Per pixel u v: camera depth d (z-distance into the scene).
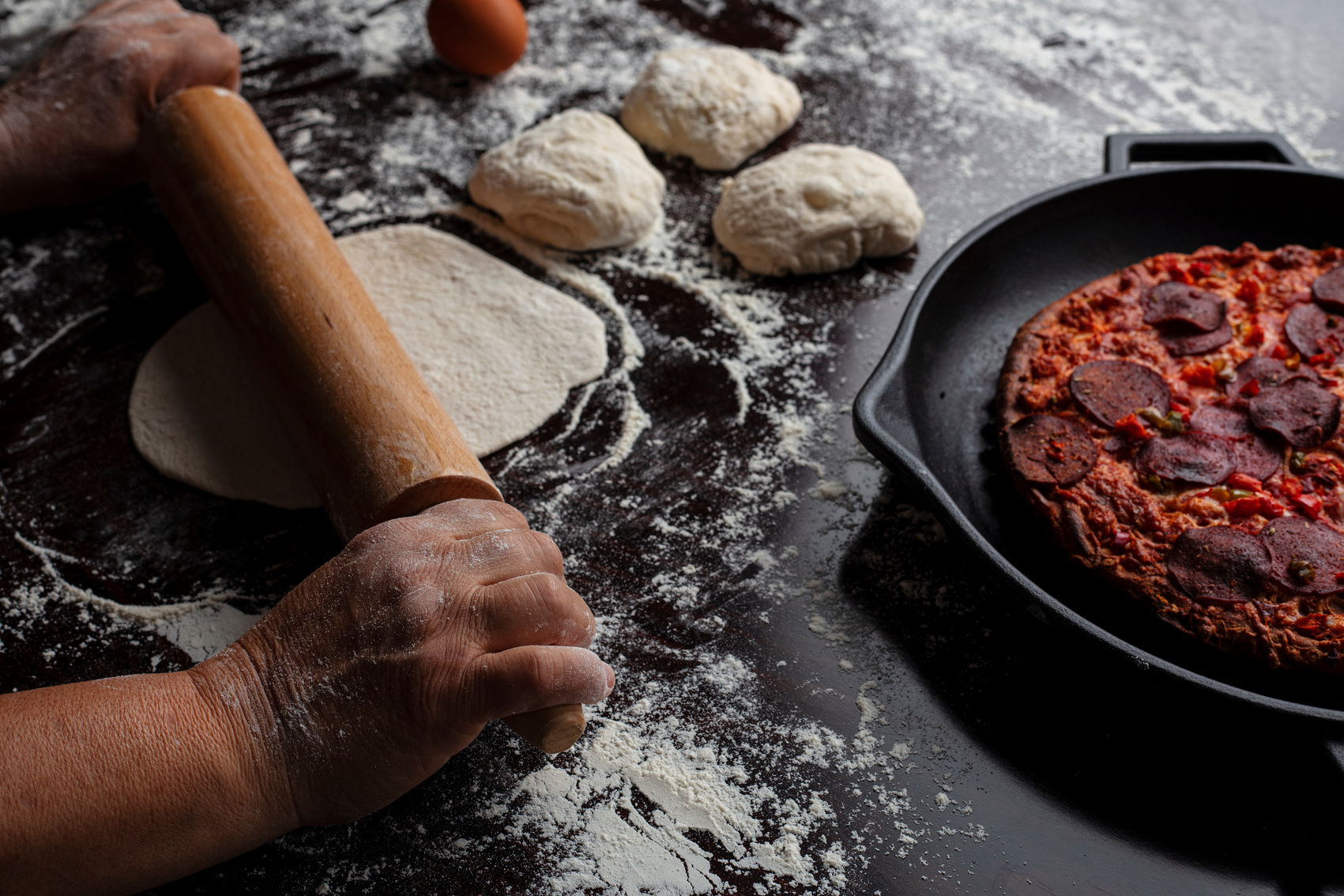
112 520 0.64
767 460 0.65
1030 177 0.76
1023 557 0.60
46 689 0.54
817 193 0.71
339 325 0.61
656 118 0.77
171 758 0.52
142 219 0.75
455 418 0.66
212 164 0.67
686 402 0.67
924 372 0.65
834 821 0.56
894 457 0.58
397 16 0.85
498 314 0.70
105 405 0.67
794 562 0.62
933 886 0.55
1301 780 0.57
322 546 0.63
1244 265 0.65
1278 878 0.55
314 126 0.79
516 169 0.73
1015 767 0.57
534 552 0.56
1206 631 0.56
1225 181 0.68
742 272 0.72
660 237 0.74
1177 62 0.82
